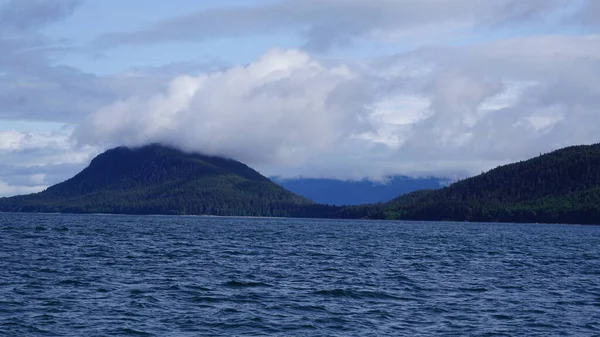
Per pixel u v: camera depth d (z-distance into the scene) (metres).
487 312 47.47
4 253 86.25
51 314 43.34
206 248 105.25
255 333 39.53
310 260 85.75
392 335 39.75
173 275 64.50
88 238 130.62
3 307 45.09
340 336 39.22
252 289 55.91
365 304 49.78
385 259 90.50
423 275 69.88
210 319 42.94
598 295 57.22
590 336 40.59
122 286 55.91
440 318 45.03
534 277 70.31
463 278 67.69
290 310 46.62
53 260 77.56
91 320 41.84
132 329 39.69
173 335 38.59
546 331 41.69
